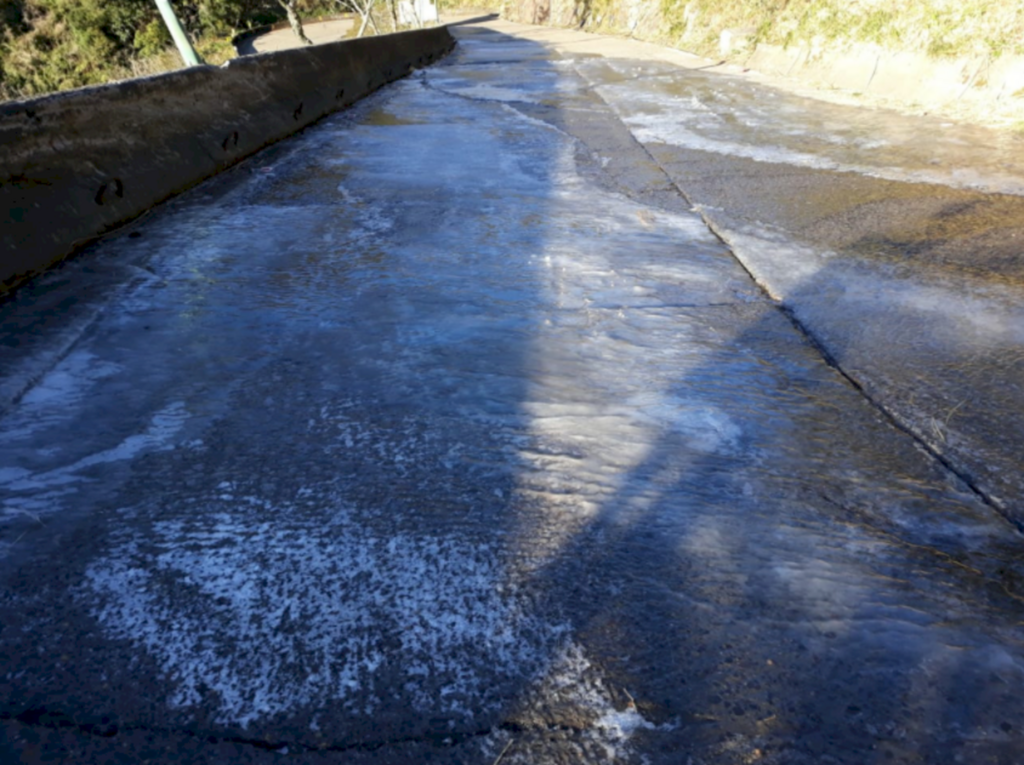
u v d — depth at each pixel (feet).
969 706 2.96
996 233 8.98
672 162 13.06
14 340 5.76
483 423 4.88
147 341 5.85
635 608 3.44
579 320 6.46
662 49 41.98
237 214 9.24
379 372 5.47
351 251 7.98
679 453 4.62
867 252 8.36
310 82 17.15
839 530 3.97
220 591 3.49
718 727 2.88
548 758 2.77
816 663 3.16
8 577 3.54
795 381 5.54
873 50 22.72
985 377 5.57
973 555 3.81
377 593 3.50
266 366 5.52
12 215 6.97
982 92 18.26
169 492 4.15
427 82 26.18
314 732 2.85
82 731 2.83
